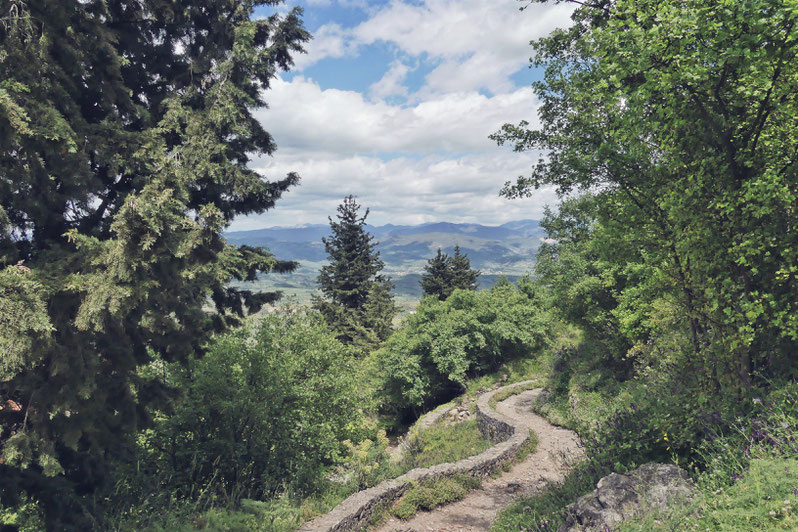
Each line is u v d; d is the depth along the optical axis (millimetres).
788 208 4836
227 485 9906
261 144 11867
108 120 8008
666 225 6332
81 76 7602
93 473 7988
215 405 10297
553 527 6027
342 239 41344
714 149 5332
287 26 11414
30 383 6238
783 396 4742
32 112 6113
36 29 6496
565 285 17484
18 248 7449
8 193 6465
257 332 11906
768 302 4934
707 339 6125
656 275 6340
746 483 3908
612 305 16047
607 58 5605
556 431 16359
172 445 10086
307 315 13648
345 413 13602
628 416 7113
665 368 7660
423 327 30594
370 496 9375
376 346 36094
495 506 10086
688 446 5617
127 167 7805
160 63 10617
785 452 4094
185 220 6887
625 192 7094
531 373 27625
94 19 7484
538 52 8852
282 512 8438
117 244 6176
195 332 9078
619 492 5133
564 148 8586
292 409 11820
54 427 6473
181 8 9938
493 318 29859
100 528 7293
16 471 6816
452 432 19172
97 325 6137
